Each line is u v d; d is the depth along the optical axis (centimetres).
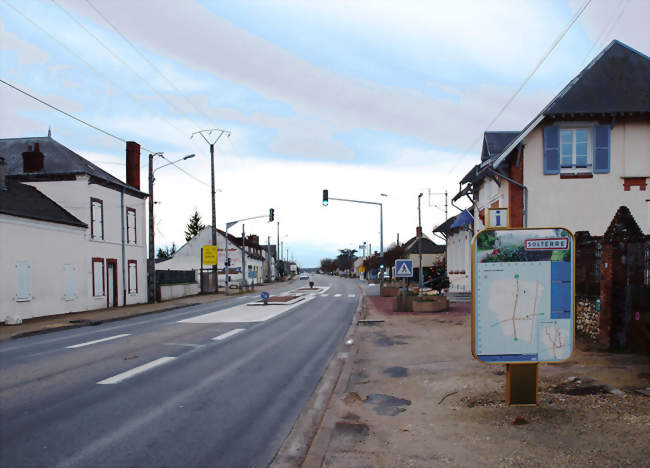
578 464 386
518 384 552
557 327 546
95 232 2502
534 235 550
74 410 601
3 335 1451
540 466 386
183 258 6550
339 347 1145
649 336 817
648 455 398
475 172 2095
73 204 2398
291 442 487
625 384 629
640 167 1594
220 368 884
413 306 1900
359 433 492
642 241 850
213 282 4506
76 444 479
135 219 3000
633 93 1593
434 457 416
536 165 1631
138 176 3088
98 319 1939
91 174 2425
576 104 1577
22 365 919
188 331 1480
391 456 423
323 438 478
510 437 454
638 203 1594
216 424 549
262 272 8806
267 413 595
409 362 884
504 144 2008
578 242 1046
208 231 6588
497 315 548
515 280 549
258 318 1894
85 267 2397
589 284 990
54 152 2523
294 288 5444
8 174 2414
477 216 2144
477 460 404
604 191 1606
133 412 593
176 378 793
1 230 1825
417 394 647
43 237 2077
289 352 1073
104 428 530
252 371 859
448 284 3191
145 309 2502
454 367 815
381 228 3844
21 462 432
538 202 1619
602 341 898
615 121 1605
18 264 1909
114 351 1084
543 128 1625
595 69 1662
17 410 600
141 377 798
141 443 483
